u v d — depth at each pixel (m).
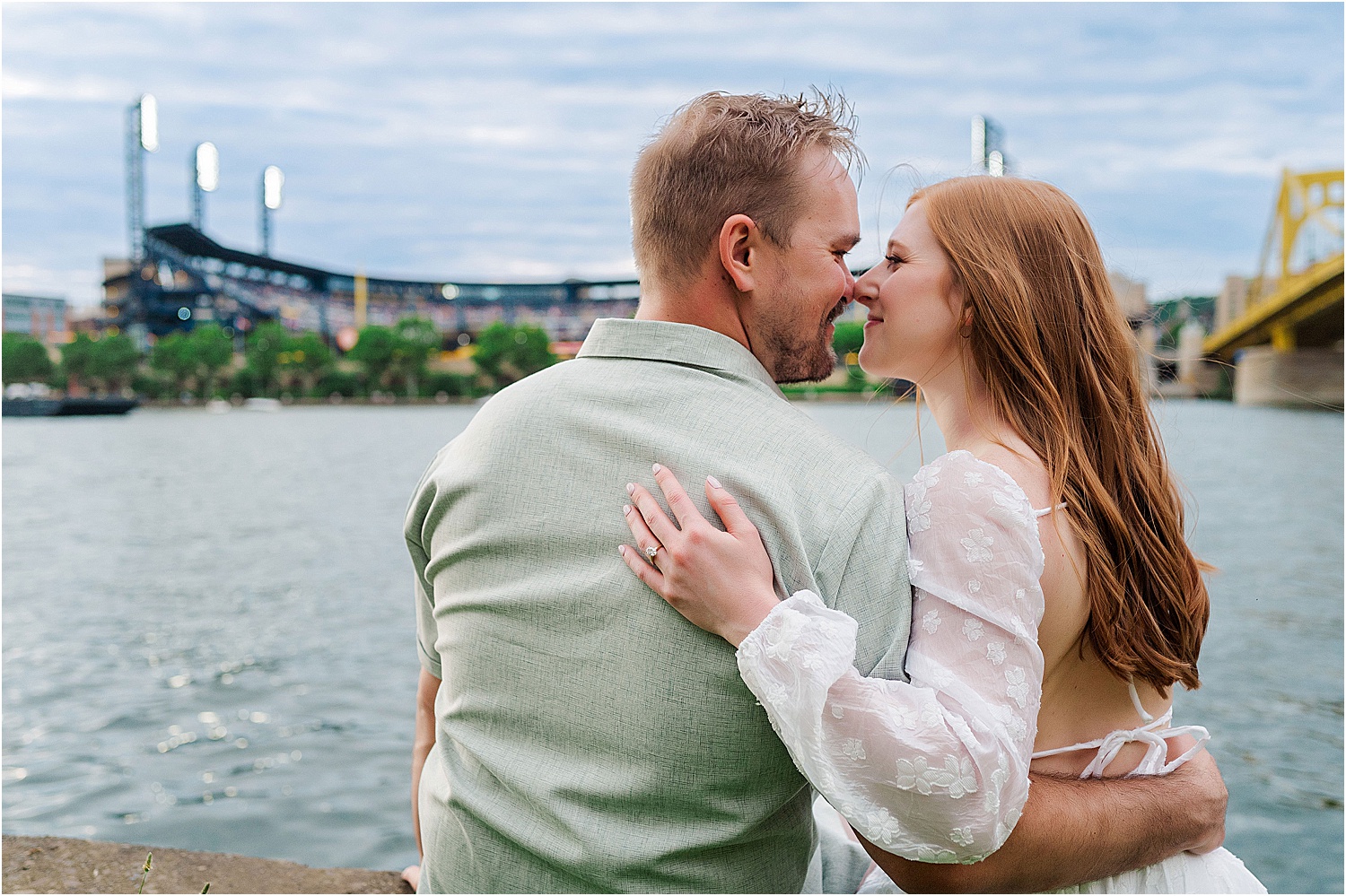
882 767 0.90
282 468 28.88
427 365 98.50
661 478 0.98
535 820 1.03
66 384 91.69
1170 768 1.19
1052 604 1.07
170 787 4.80
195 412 84.69
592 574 1.01
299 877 1.87
